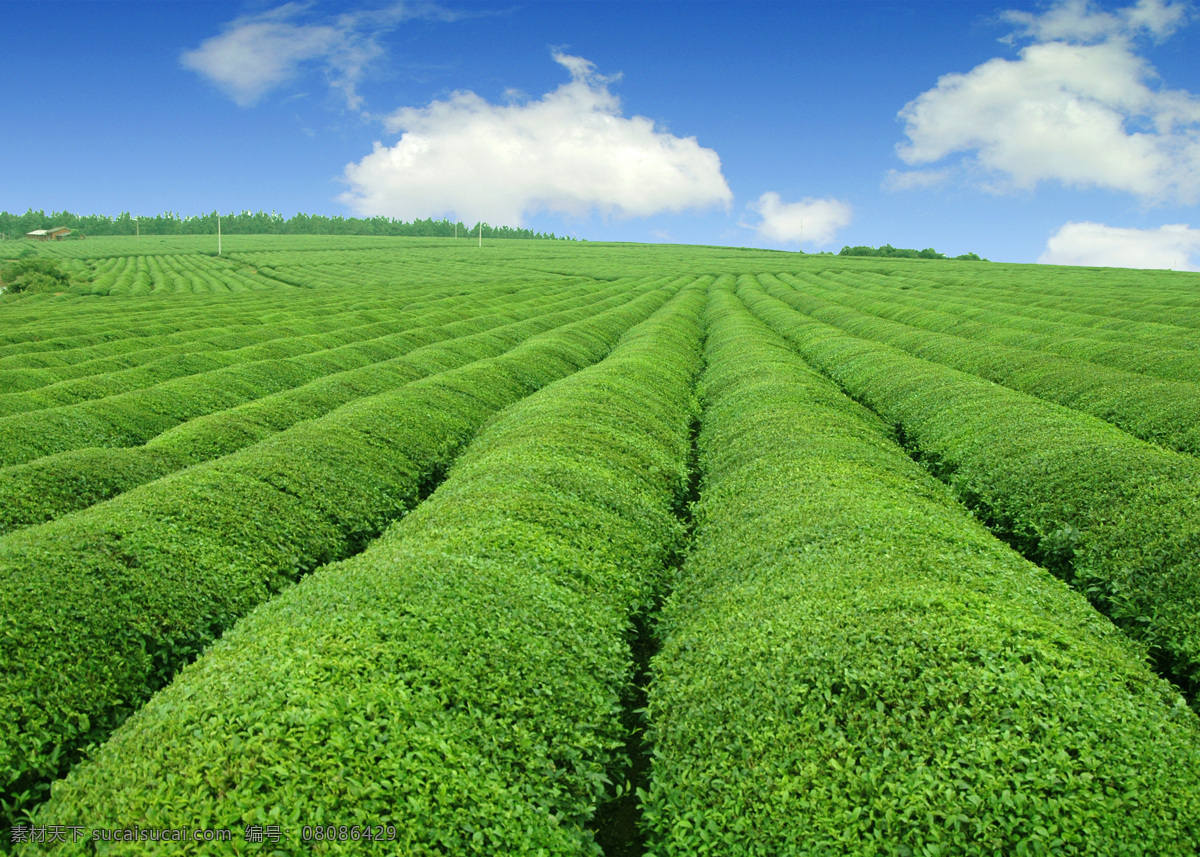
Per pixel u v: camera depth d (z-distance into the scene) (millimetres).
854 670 9211
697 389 34438
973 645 9289
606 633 11797
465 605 11109
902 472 18938
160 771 7578
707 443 24406
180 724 8234
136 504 15477
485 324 61094
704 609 12641
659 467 20469
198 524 15039
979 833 7051
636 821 9484
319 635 10070
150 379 36406
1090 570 14000
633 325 59094
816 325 52750
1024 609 10742
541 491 16297
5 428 23984
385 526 18531
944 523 14398
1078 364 32000
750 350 39062
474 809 7676
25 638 10797
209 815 6984
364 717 8359
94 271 129125
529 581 12352
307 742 7773
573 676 10422
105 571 12719
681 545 16734
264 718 8125
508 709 9305
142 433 27422
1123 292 68312
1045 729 7902
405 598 11133
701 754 9094
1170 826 6867
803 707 8977
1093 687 8672
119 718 10859
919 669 9086
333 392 31438
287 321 60031
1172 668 11156
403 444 23000
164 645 12273
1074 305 61062
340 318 61531
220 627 13234
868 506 14773
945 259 165750
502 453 19312
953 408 25281
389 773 7699
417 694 8969
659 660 11383
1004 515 17391
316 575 13344
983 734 8000
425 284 104000
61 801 7793
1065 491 16547
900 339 46156
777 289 88688
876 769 7879
